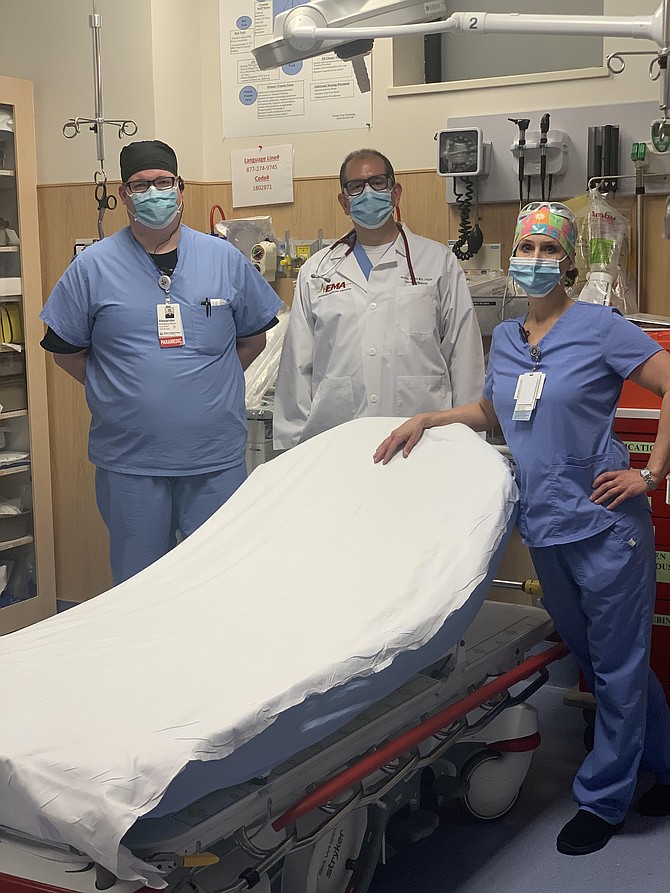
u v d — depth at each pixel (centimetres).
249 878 166
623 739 237
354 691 179
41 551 404
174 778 144
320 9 213
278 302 313
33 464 399
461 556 211
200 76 390
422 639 192
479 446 235
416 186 355
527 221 233
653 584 237
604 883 228
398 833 230
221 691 165
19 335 393
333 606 200
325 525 230
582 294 305
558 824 254
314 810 187
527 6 395
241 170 385
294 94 371
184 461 294
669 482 251
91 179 387
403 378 297
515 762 250
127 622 200
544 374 232
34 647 188
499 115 334
